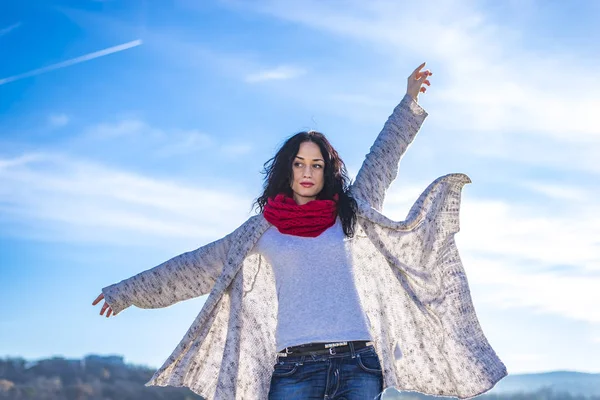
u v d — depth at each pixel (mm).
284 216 3479
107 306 3693
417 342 3682
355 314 3301
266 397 3670
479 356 3547
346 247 3473
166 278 3678
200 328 3607
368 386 3223
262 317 3734
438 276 3615
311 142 3643
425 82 4109
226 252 3662
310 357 3236
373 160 3906
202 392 3688
